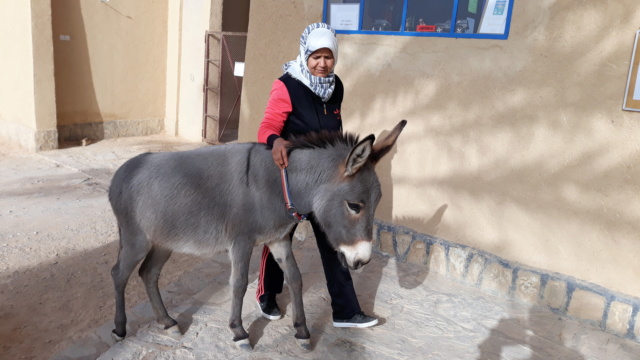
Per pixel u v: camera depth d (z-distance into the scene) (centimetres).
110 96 946
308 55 281
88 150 855
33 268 427
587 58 334
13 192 627
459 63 392
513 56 365
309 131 293
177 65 998
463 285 404
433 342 322
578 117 343
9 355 308
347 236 261
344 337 324
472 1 380
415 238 430
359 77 452
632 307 330
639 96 314
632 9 313
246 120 522
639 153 321
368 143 241
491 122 383
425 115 417
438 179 418
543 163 362
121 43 939
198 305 354
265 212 278
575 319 355
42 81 800
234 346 306
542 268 373
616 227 337
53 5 822
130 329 325
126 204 283
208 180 277
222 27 955
